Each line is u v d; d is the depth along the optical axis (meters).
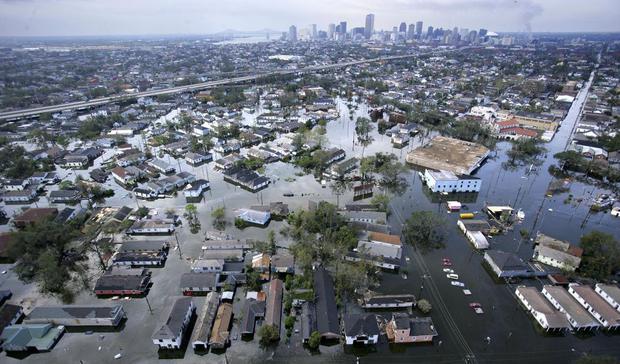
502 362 83.19
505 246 127.25
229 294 99.50
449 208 152.62
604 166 188.12
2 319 89.19
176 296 101.75
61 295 102.81
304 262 109.44
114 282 102.56
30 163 187.12
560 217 148.25
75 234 121.38
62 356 83.44
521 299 101.88
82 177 184.12
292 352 84.69
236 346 86.12
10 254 112.44
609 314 92.69
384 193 167.88
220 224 138.38
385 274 112.25
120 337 88.56
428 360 83.50
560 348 87.06
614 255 109.06
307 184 175.75
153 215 142.88
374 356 84.38
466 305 100.12
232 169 184.12
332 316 90.38
